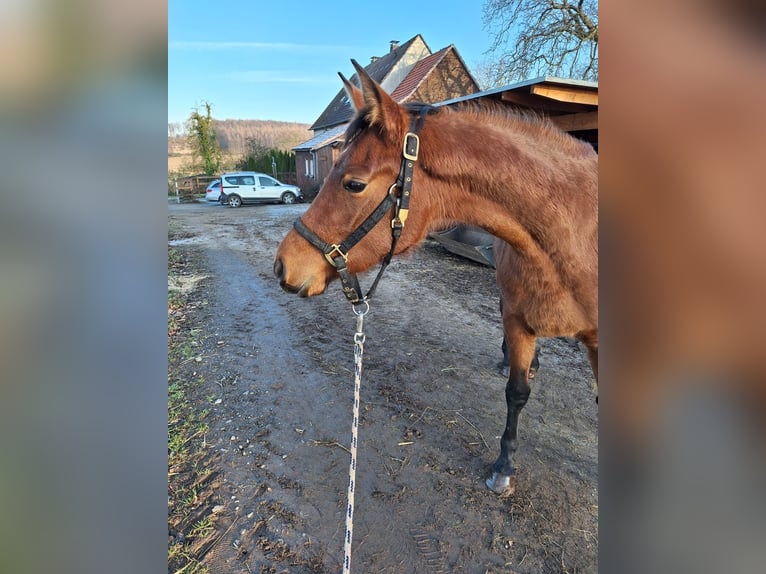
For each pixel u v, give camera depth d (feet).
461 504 7.06
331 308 16.39
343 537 6.44
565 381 11.06
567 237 5.39
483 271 21.31
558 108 15.51
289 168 85.46
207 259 24.85
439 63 54.65
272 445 8.46
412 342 13.24
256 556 6.12
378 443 8.52
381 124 5.08
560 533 6.54
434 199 5.42
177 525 6.62
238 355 12.41
